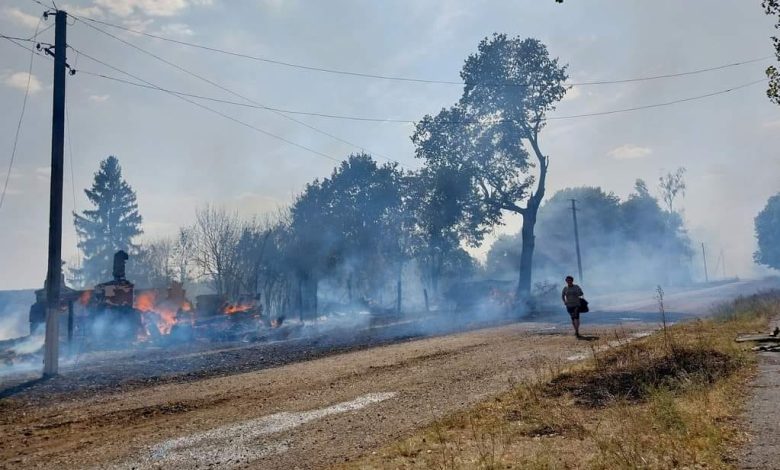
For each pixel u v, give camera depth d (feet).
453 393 36.58
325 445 26.07
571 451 21.72
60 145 55.57
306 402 35.91
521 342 63.00
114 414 34.01
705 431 22.49
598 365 40.24
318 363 53.93
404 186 190.19
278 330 93.71
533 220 150.20
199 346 73.51
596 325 79.46
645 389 30.76
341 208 192.03
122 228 256.93
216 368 52.80
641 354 43.60
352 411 32.78
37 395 41.01
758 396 28.78
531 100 150.10
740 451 20.18
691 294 182.09
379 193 191.01
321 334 88.17
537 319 97.14
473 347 60.70
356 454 24.35
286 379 44.96
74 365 56.24
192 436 28.37
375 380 43.01
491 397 34.09
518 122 150.61
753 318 68.44
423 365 49.42
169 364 55.47
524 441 23.85
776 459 19.02
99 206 255.91
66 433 29.86
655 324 77.15
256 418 31.94
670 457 19.77
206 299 106.22
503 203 152.87
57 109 56.03
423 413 31.40
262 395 38.75
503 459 21.24
